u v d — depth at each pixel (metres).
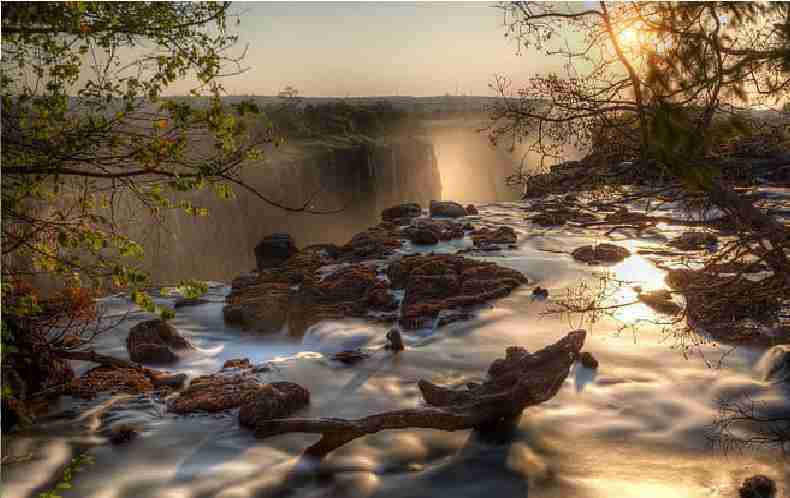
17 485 5.39
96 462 5.80
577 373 7.44
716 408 6.45
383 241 14.45
